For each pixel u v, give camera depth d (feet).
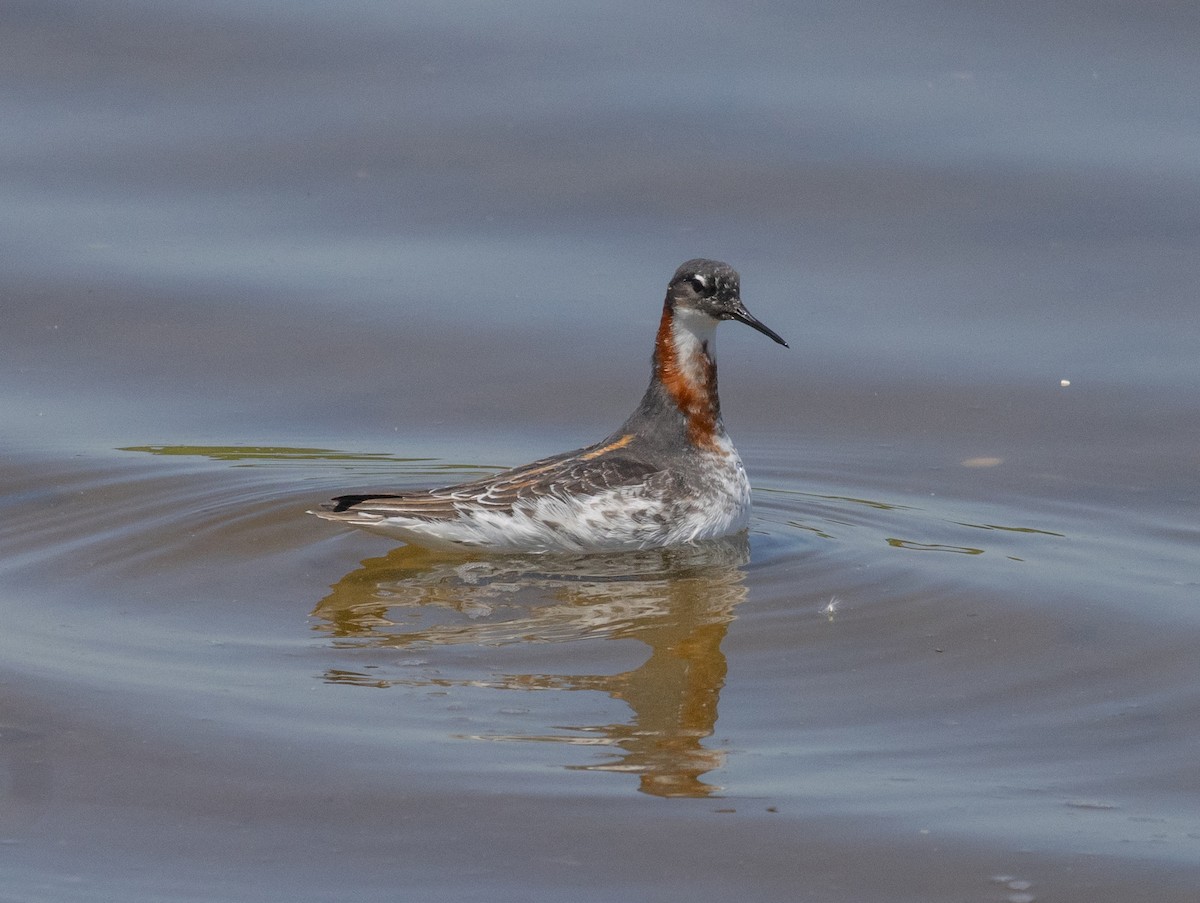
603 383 62.28
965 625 43.39
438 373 62.75
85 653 41.63
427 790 34.40
